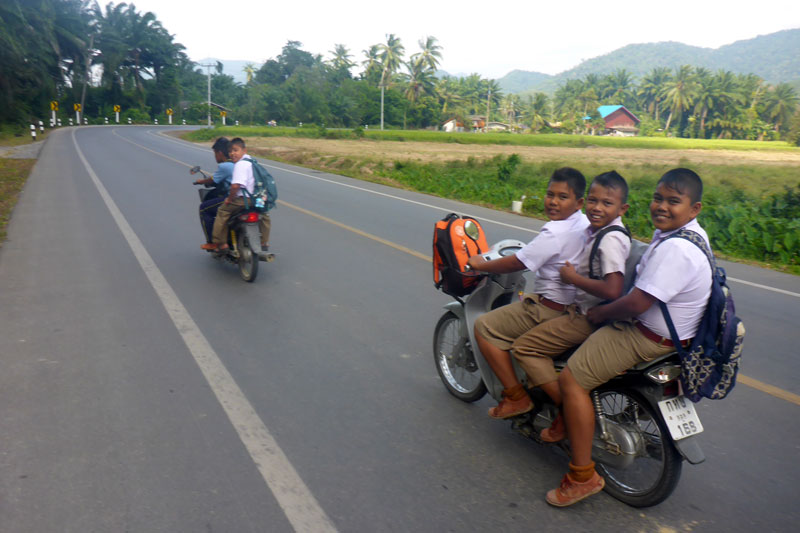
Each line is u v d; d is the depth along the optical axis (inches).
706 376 108.1
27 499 115.7
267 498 118.8
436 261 152.3
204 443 137.5
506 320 134.5
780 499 125.7
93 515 111.7
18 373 169.9
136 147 1168.2
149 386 164.7
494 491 125.0
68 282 261.0
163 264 296.0
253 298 247.1
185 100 3828.7
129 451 133.1
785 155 2219.5
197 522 110.9
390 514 115.6
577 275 119.5
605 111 4948.3
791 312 257.4
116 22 3154.5
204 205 288.7
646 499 120.7
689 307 108.4
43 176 648.4
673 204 108.3
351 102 3673.7
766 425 157.0
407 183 752.3
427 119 4072.3
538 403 135.3
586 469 119.4
